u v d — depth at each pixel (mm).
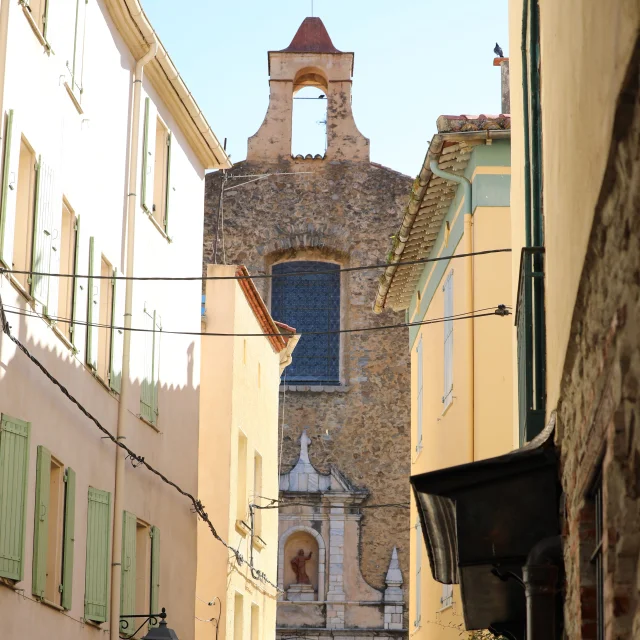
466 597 10906
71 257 18844
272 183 51969
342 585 49094
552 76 8688
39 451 16562
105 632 19734
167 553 24047
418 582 27766
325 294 51969
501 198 21484
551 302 9133
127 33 21875
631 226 4652
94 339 19641
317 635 48656
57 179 17891
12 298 15867
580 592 6820
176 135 25562
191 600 25797
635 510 4707
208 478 30422
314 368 51500
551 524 8539
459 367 22172
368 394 50656
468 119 20969
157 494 23422
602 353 5535
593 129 5648
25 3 16219
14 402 15773
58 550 17609
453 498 8719
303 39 54062
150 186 23422
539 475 8594
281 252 51719
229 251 51312
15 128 15922
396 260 26797
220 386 31000
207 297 31500
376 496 49906
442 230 24672
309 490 49844
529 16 11961
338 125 52562
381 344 51000
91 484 19297
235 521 30984
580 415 6742
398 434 50344
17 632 15578
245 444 32969
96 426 19578
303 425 50500
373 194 51938
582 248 6242
